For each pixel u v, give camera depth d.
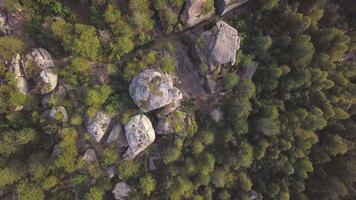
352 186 44.34
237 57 38.41
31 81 33.44
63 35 32.31
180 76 38.59
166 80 34.81
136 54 36.31
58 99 33.47
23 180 34.50
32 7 33.19
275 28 40.62
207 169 36.28
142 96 33.81
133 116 34.75
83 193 35.25
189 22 37.72
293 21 39.34
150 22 36.06
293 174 41.75
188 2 35.97
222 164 38.94
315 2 40.12
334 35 39.88
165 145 36.78
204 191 38.84
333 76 41.84
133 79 34.62
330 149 42.03
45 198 35.16
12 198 36.06
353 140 43.56
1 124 33.50
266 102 39.91
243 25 39.91
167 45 37.28
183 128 36.41
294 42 39.47
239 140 39.06
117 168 35.12
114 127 34.59
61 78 34.06
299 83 39.22
